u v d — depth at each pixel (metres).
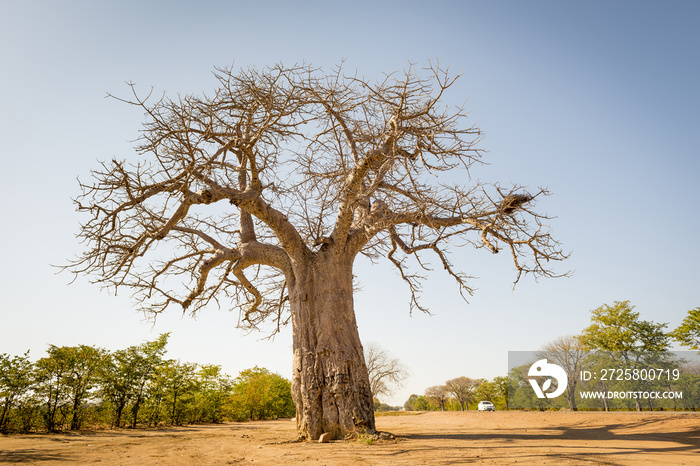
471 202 10.62
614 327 30.77
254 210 10.65
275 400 35.28
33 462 6.96
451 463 5.99
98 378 16.34
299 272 11.70
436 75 9.53
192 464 6.72
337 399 10.11
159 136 9.85
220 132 10.70
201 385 22.73
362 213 12.44
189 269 13.58
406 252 12.99
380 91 10.36
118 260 11.03
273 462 6.66
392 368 40.72
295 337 11.25
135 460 7.20
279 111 10.63
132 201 9.40
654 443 8.80
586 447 7.93
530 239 11.09
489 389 55.88
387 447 8.18
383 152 10.37
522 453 7.00
